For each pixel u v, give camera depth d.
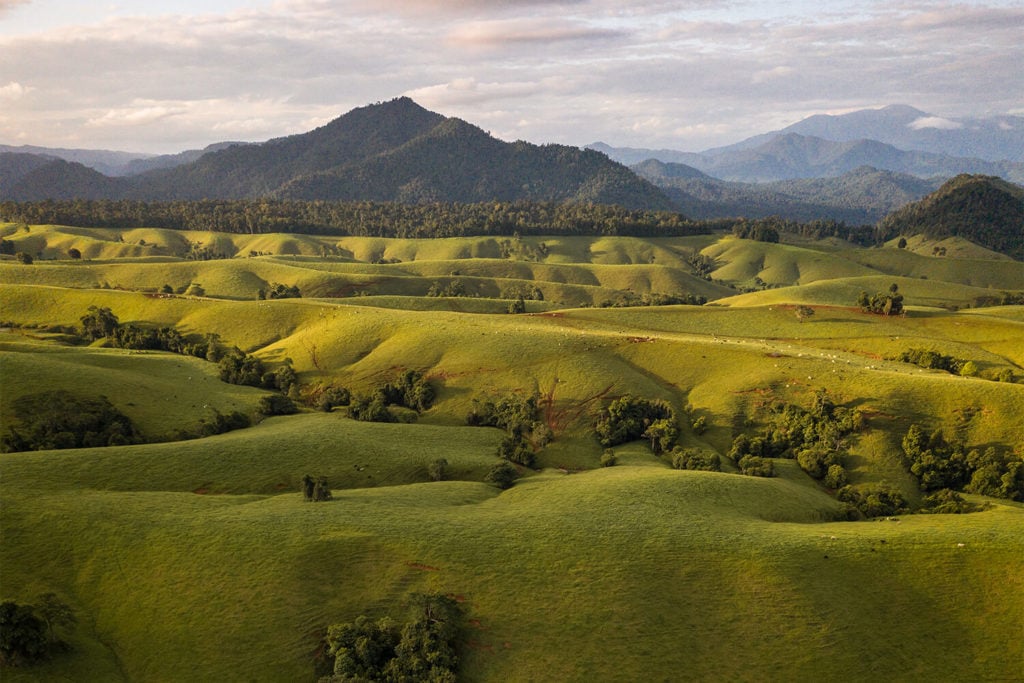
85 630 56.91
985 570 60.72
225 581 60.69
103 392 111.50
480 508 76.38
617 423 118.31
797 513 78.50
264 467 87.88
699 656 53.75
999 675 51.88
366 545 64.88
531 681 51.88
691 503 75.00
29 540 65.00
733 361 135.38
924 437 102.44
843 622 56.44
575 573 61.47
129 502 72.50
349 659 52.16
